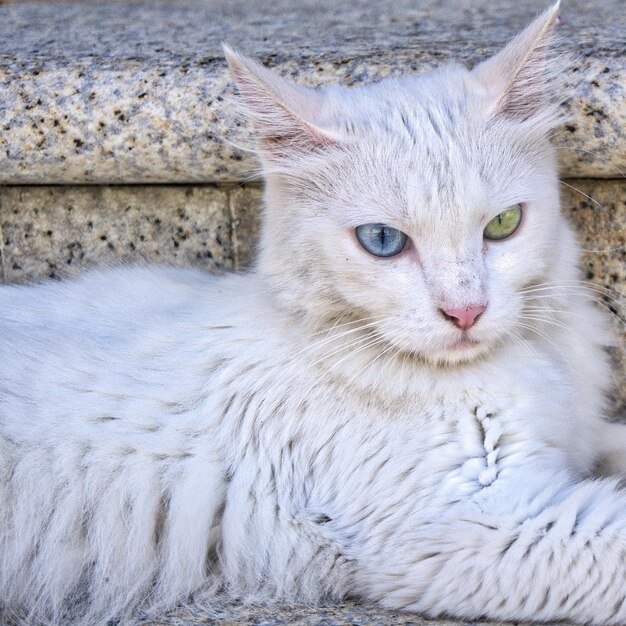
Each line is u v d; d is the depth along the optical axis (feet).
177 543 2.18
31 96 2.42
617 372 2.46
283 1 3.25
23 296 2.40
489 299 2.12
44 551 2.16
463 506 2.08
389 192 2.11
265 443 2.18
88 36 2.78
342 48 2.55
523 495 2.08
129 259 2.55
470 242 2.11
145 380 2.21
